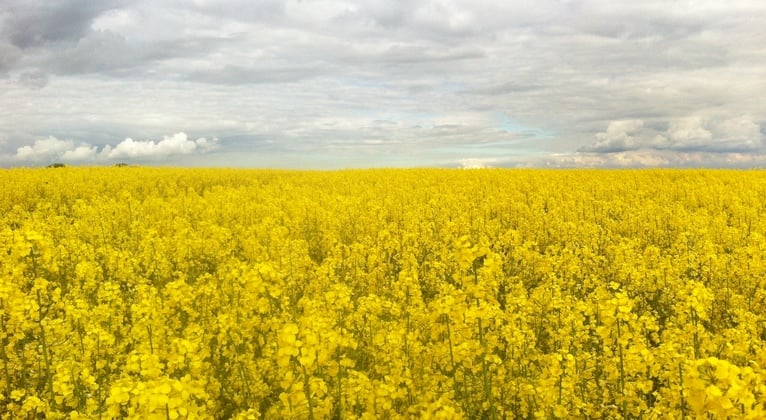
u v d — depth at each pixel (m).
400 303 7.63
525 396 5.30
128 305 8.84
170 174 37.53
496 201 21.06
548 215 17.34
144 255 11.75
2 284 5.59
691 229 14.59
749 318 7.66
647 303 10.05
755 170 37.41
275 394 6.15
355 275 11.31
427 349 6.07
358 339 6.93
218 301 7.98
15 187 23.69
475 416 5.48
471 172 39.28
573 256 11.69
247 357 6.22
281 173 44.03
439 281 10.98
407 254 12.36
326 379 5.48
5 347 6.40
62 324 6.76
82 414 4.68
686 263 10.87
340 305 6.43
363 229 16.59
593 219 18.53
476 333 5.57
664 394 4.81
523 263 12.27
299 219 17.23
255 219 18.61
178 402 3.52
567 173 36.97
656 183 29.03
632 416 5.32
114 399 3.65
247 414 4.61
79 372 5.89
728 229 14.25
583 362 6.15
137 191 28.53
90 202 22.53
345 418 4.90
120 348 6.76
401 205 20.83
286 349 4.20
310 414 4.42
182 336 6.88
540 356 6.07
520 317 6.89
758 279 9.79
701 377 3.35
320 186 32.25
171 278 11.45
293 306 8.61
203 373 5.96
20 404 6.05
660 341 7.56
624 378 5.43
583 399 5.49
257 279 5.96
